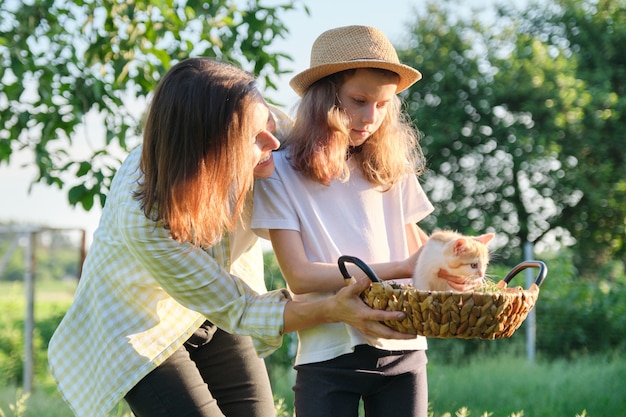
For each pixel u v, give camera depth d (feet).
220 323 9.54
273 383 24.08
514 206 66.80
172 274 9.05
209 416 9.44
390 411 9.97
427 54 68.95
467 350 37.78
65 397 9.78
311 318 9.15
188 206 8.60
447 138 66.28
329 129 9.81
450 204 67.46
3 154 18.10
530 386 26.27
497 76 66.54
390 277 9.71
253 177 9.46
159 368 9.50
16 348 43.88
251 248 10.76
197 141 8.54
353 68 9.77
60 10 18.52
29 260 31.17
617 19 69.92
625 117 65.16
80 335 9.84
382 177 10.29
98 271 9.70
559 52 68.18
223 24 18.49
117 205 9.27
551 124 64.49
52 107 17.81
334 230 9.98
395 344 9.87
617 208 64.34
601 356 36.17
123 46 17.94
